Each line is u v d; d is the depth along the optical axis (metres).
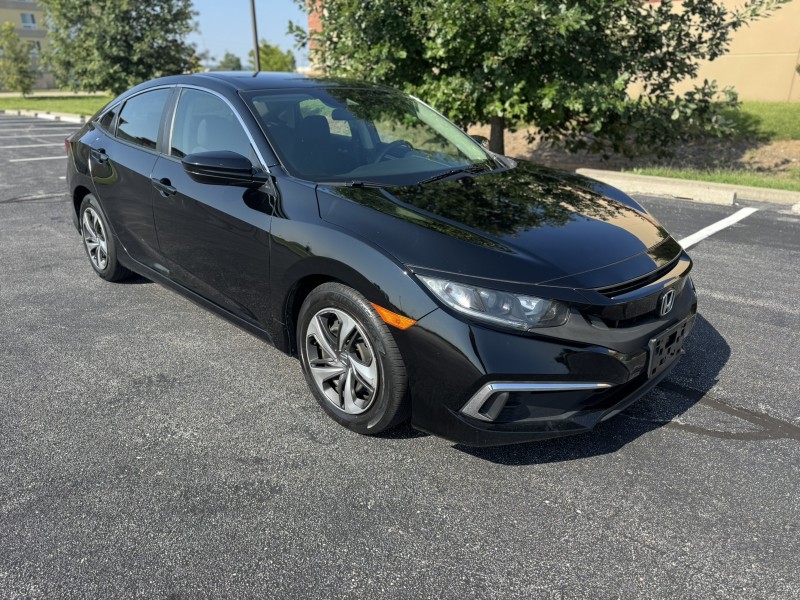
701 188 7.12
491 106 8.14
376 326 2.53
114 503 2.39
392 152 3.45
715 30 8.39
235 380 3.34
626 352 2.45
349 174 3.14
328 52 9.48
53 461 2.65
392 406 2.59
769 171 8.43
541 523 2.28
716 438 2.78
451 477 2.54
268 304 3.07
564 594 1.97
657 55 8.55
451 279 2.37
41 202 7.61
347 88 3.86
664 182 7.48
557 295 2.35
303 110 3.45
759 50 12.48
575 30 7.73
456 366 2.34
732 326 3.89
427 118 3.94
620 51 8.42
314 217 2.78
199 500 2.41
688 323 2.86
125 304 4.38
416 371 2.45
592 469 2.58
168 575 2.05
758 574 2.04
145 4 19.72
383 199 2.81
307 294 2.97
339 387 2.84
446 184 3.08
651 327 2.57
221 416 2.99
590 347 2.37
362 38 8.48
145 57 19.84
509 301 2.32
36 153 12.04
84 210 4.71
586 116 8.80
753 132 10.29
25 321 4.09
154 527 2.26
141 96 4.17
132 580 2.03
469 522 2.29
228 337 3.86
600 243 2.66
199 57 21.55
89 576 2.05
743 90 12.88
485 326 2.32
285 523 2.29
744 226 6.01
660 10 8.33
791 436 2.79
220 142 3.39
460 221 2.66
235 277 3.24
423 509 2.36
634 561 2.10
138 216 3.95
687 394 3.14
